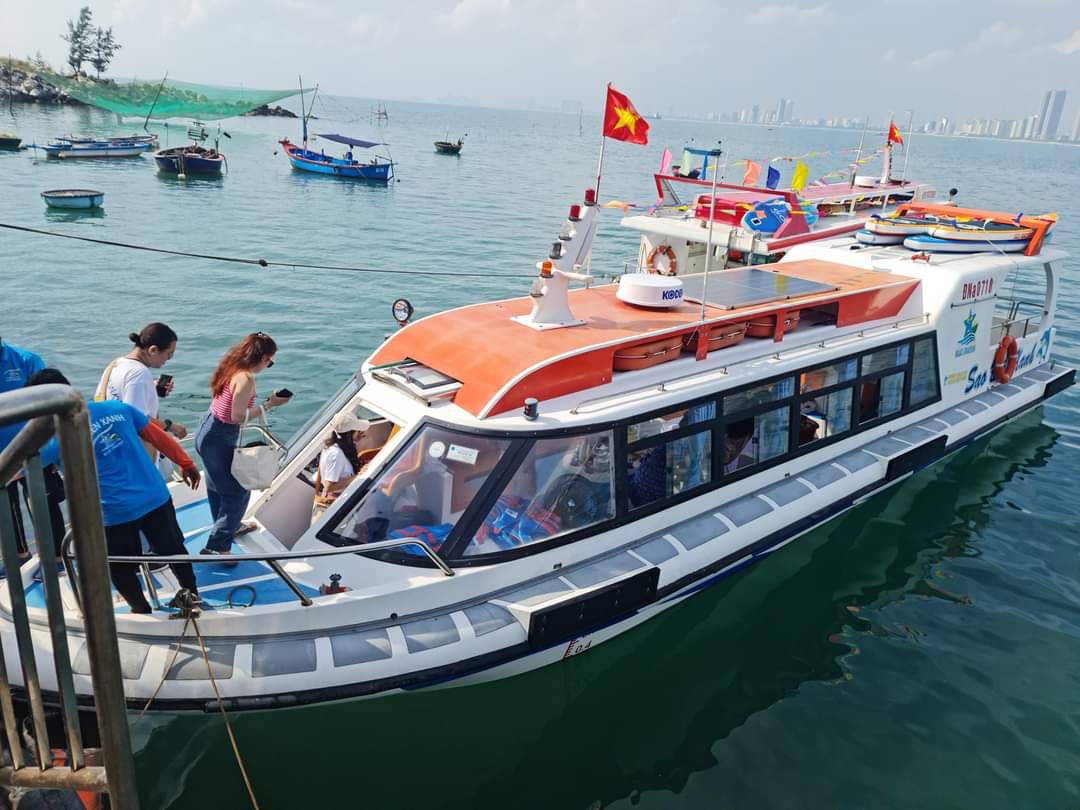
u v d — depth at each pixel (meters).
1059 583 8.46
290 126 106.44
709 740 6.21
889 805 5.66
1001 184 71.56
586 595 5.99
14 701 4.89
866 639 7.45
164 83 54.62
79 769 2.45
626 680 6.84
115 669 2.17
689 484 7.16
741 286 8.72
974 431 10.48
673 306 7.77
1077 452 11.71
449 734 6.12
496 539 5.89
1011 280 22.95
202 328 15.46
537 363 6.26
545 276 6.95
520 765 5.93
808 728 6.36
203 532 6.42
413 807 5.51
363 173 45.19
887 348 9.07
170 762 5.68
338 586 5.51
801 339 8.41
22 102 91.62
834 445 8.66
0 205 29.73
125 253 21.78
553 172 55.78
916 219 11.36
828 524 9.15
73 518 1.97
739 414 7.42
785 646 7.30
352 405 6.67
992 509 9.88
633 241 28.31
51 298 17.06
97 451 4.60
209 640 5.21
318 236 27.12
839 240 11.78
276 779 5.65
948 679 6.98
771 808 5.60
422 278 21.02
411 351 6.98
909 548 8.93
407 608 5.59
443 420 5.95
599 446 6.32
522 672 6.09
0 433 4.83
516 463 5.90
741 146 114.31
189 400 12.09
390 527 5.78
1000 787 5.84
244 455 5.56
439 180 47.69
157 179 40.19
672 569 6.67
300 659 5.17
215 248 24.23
